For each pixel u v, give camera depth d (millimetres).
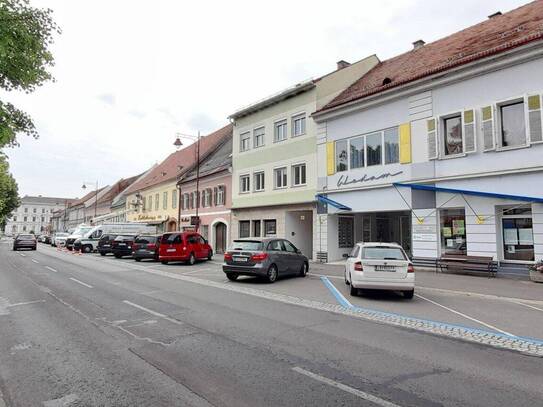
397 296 11016
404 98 18203
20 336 6602
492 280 13711
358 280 10664
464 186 15742
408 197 17781
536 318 8273
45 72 12273
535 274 13078
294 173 24734
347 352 5793
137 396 4230
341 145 21312
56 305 9344
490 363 5359
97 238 33906
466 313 8766
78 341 6297
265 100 26453
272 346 6051
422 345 6195
